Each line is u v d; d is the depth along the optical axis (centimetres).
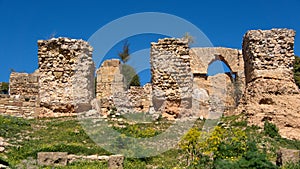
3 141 1958
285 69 2625
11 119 2408
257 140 2134
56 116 2831
